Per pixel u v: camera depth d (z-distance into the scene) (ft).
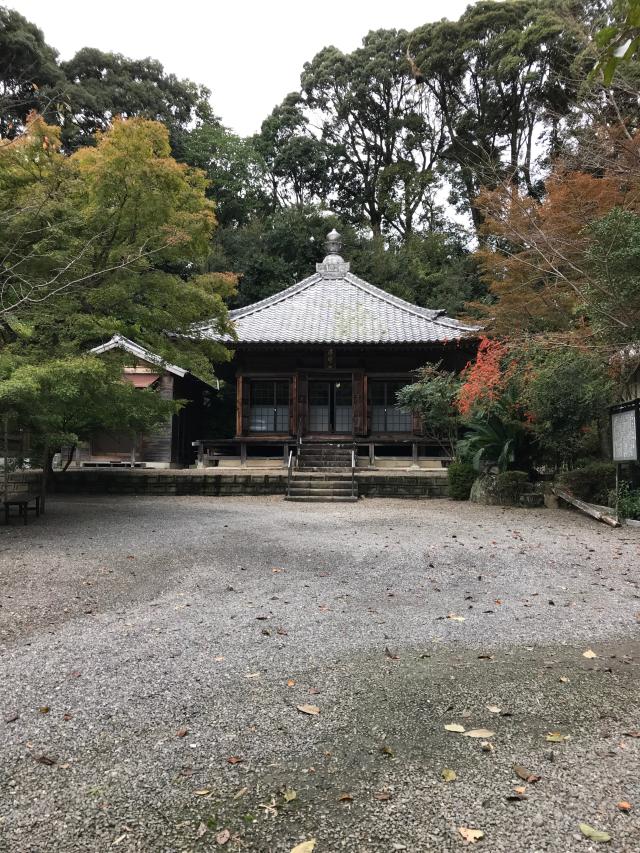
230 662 11.65
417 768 7.91
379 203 117.91
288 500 42.39
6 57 70.59
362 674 11.08
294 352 61.62
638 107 35.27
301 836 6.61
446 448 58.44
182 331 32.58
